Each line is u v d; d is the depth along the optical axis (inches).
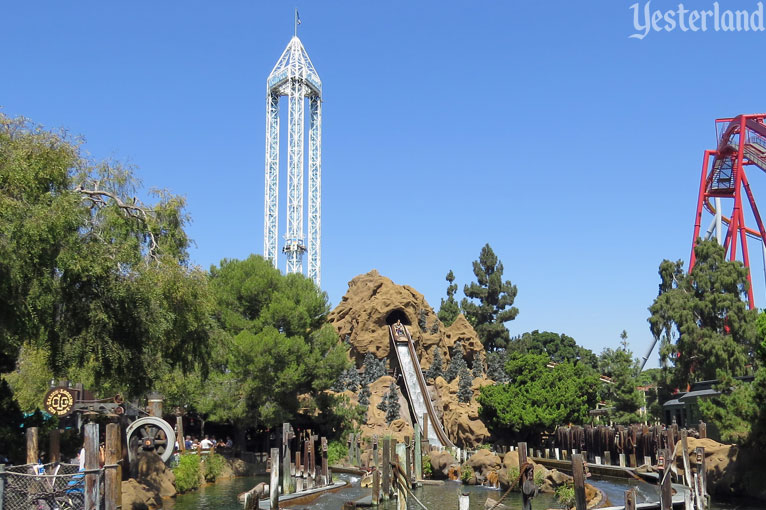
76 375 1689.2
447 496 1886.1
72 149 1374.3
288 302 2588.6
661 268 3339.1
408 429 3302.2
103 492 905.5
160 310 1413.6
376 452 2146.9
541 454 2741.1
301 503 1625.2
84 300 1328.7
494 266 5654.5
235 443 2596.0
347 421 2906.0
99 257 1286.9
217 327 1833.2
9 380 2103.8
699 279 2947.8
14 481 906.7
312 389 2677.2
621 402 3371.1
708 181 3604.8
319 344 2684.5
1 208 1110.4
